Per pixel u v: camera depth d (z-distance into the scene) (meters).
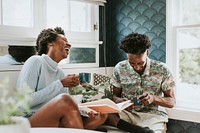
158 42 2.65
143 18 2.73
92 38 2.84
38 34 2.37
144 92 2.27
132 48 2.07
